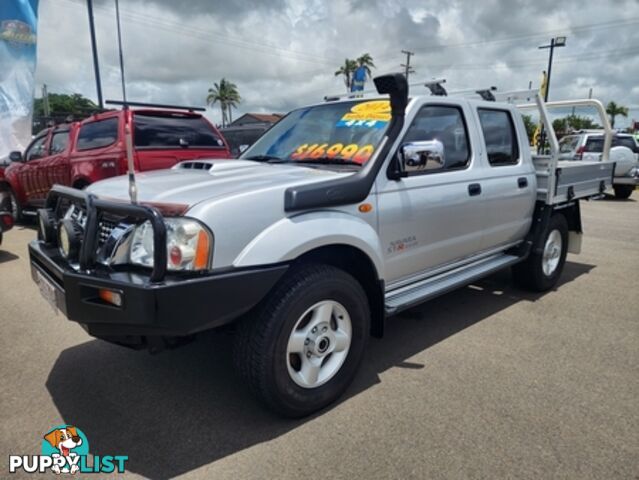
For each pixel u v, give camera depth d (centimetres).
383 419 278
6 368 342
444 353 365
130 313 225
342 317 292
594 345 380
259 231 250
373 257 300
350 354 298
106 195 294
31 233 848
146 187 281
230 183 275
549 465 239
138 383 321
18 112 1219
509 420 277
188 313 227
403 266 345
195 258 232
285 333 259
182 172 335
